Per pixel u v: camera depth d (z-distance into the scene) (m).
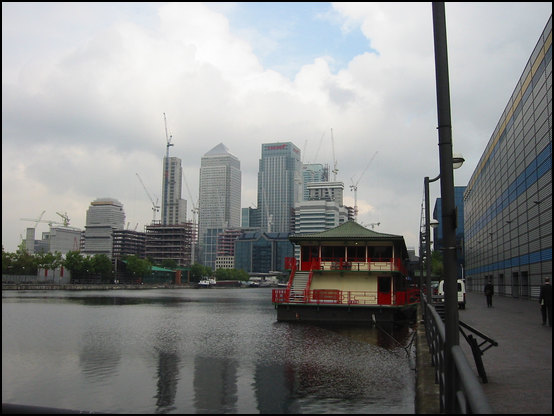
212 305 81.38
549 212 40.06
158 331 38.09
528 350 16.94
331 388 18.12
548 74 39.19
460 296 37.78
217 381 19.59
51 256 158.00
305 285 46.53
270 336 34.56
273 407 15.63
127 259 196.62
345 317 43.78
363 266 46.25
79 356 25.98
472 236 92.81
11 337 33.81
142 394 17.59
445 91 8.27
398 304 44.41
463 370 5.70
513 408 9.75
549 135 39.31
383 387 18.17
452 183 8.15
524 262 49.62
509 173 56.03
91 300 87.00
